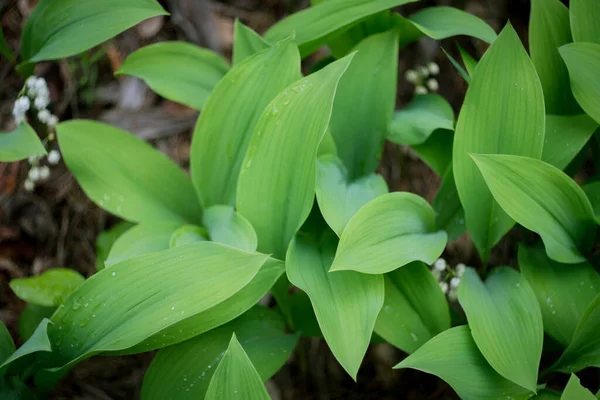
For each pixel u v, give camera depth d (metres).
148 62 0.81
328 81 0.73
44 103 0.80
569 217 0.75
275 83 0.77
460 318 0.80
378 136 0.79
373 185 0.76
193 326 0.73
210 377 0.74
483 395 0.72
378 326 0.75
